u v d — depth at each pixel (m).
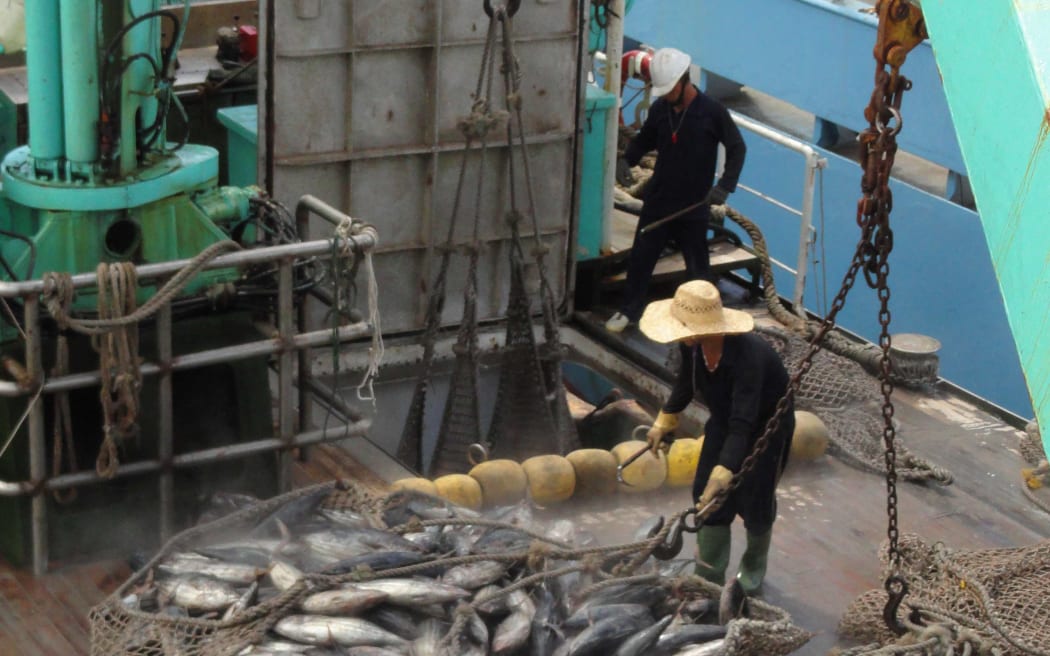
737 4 12.82
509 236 9.10
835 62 11.91
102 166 5.94
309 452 7.19
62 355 5.68
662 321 5.86
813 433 7.68
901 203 11.88
